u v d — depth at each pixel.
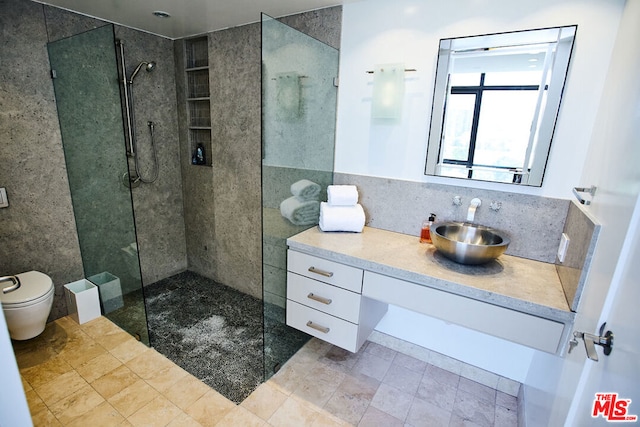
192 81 2.89
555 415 1.17
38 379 1.83
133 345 2.16
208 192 2.94
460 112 1.77
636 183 0.84
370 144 2.10
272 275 1.91
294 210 2.01
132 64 2.57
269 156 1.72
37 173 2.16
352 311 1.76
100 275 2.41
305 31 2.16
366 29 1.96
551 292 1.36
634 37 1.14
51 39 2.10
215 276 3.13
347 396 1.82
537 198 1.66
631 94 1.06
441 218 1.94
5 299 1.84
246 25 2.34
